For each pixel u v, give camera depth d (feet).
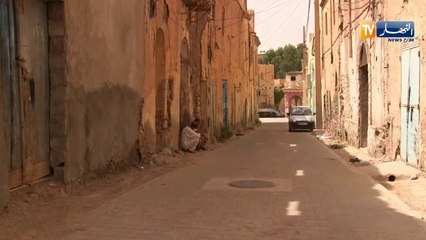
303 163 45.85
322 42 109.40
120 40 36.37
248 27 134.82
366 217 22.90
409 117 38.47
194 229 20.52
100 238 18.99
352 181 34.22
